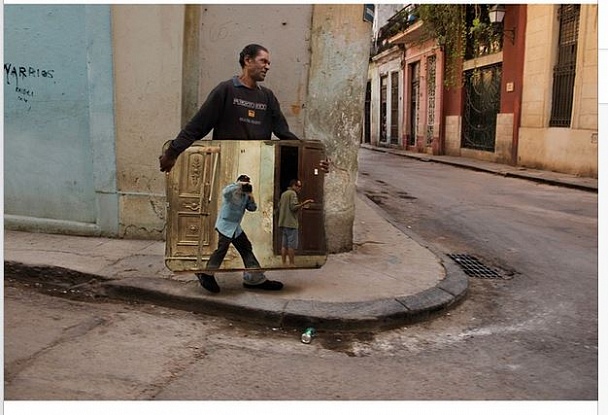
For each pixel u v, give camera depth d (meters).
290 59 5.21
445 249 6.37
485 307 4.48
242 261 4.18
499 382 3.19
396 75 26.03
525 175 13.11
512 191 11.10
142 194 5.53
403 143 24.75
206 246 4.12
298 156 4.27
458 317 4.23
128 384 3.00
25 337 3.52
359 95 5.36
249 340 3.66
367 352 3.57
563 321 4.21
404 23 21.52
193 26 5.27
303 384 3.09
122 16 5.30
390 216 8.03
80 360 3.25
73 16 5.45
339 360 3.43
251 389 3.01
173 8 5.20
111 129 5.48
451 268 5.16
